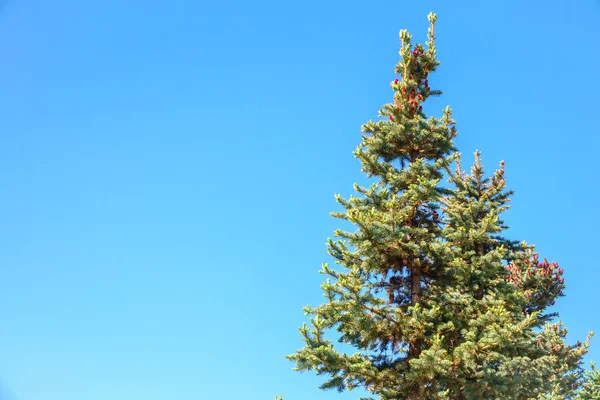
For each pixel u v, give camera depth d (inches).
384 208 644.7
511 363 680.4
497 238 999.6
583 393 1137.4
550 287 1004.6
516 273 1021.2
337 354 557.6
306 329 553.3
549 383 891.4
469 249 869.2
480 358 581.9
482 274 766.5
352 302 568.7
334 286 563.2
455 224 828.6
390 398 605.3
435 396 587.8
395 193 701.9
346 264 642.2
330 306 574.6
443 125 722.8
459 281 737.0
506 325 576.1
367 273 644.7
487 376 595.8
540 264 1032.8
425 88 785.6
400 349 625.3
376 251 618.8
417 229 650.2
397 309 602.5
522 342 627.8
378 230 590.2
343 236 614.9
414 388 597.6
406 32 799.1
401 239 629.3
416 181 689.0
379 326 605.6
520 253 1032.8
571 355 968.3
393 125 718.5
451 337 678.5
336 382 575.8
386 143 730.2
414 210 681.6
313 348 557.9
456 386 609.0
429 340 614.9
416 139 722.2
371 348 637.3
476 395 598.9
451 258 670.5
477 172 1022.4
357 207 653.9
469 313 697.6
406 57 781.9
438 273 683.4
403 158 746.8
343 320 594.6
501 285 797.9
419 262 652.1
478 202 942.4
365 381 601.9
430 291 696.4
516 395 609.6
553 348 970.7
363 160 708.0
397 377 600.7
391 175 689.6
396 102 764.6
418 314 607.8
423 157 736.3
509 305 786.8
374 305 600.7
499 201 994.7
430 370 548.4
